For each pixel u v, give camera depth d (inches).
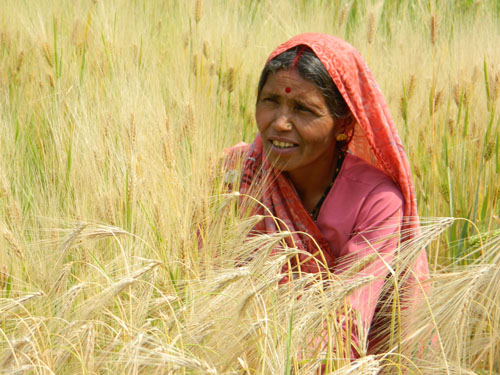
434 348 81.5
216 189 99.3
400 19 237.9
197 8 164.1
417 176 130.0
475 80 140.3
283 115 91.4
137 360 62.2
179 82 152.9
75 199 105.0
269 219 98.5
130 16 191.9
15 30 178.2
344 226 94.3
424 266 95.6
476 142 141.6
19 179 117.3
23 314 81.7
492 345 80.4
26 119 144.3
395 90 158.4
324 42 92.3
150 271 76.8
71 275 86.6
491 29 187.2
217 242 92.0
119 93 132.4
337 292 73.5
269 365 70.5
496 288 80.2
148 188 100.2
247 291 72.4
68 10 190.4
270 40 200.2
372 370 70.1
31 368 66.2
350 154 99.8
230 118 147.6
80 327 71.4
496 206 129.2
